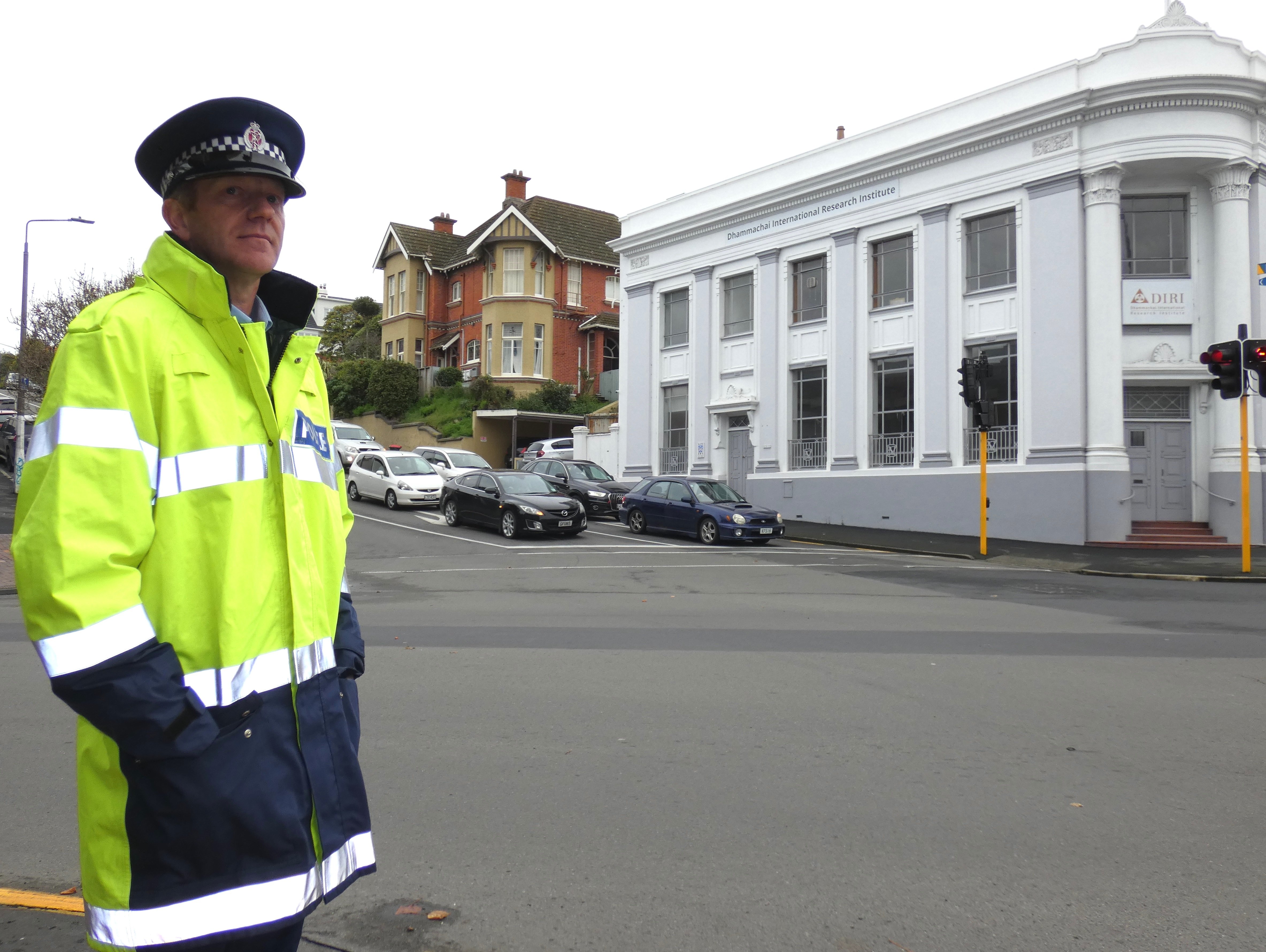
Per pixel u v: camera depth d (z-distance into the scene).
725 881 3.76
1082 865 3.92
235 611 1.86
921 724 5.98
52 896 3.56
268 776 1.87
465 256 46.25
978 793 4.77
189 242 2.14
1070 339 20.45
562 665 7.66
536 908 3.52
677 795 4.71
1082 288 20.38
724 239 27.98
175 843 1.79
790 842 4.14
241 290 2.20
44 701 6.57
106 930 1.79
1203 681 7.22
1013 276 21.70
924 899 3.61
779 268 26.58
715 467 28.14
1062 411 20.56
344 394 46.69
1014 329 21.56
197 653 1.83
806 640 8.90
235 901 1.81
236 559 1.87
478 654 8.09
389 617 10.29
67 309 28.89
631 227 30.81
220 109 2.02
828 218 25.23
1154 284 20.53
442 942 3.27
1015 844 4.14
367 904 3.54
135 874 1.80
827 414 25.33
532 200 45.38
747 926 3.40
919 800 4.66
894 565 16.78
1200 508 20.52
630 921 3.43
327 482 2.25
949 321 22.67
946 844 4.13
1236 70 19.83
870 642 8.81
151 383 1.84
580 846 4.09
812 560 17.62
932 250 22.98
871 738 5.68
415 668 7.54
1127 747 5.54
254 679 1.88
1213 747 5.55
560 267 43.50
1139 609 11.38
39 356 27.22
